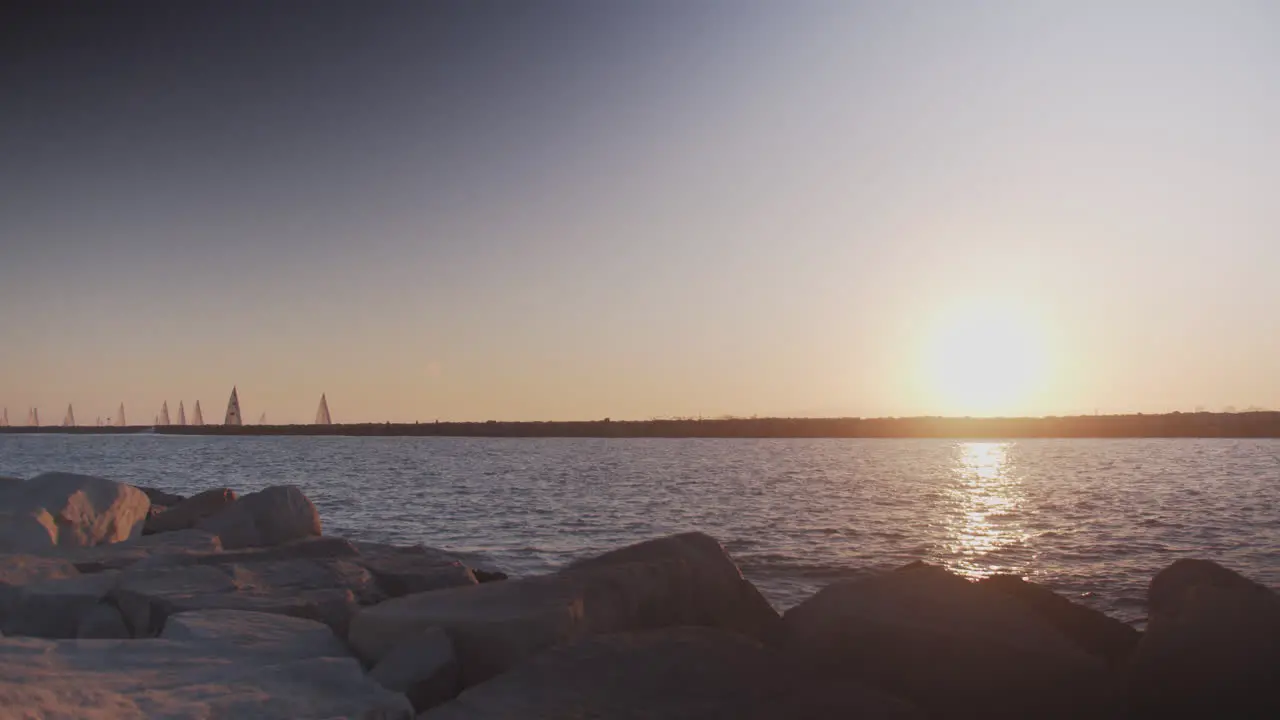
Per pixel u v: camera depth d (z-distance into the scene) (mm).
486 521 32875
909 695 7273
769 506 40250
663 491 50094
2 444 162750
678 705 6133
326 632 8148
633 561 9883
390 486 54156
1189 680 6922
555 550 24406
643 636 7461
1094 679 7176
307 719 5648
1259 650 6805
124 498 14188
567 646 7133
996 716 7039
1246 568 21547
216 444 171375
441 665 6871
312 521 15039
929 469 79562
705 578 9820
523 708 6016
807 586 18641
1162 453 113938
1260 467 77188
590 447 155250
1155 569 21219
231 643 7430
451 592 8430
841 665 7602
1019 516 35688
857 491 50781
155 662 6711
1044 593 9602
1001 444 169250
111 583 10117
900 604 8344
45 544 12477
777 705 6191
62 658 6609
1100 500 44031
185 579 10133
